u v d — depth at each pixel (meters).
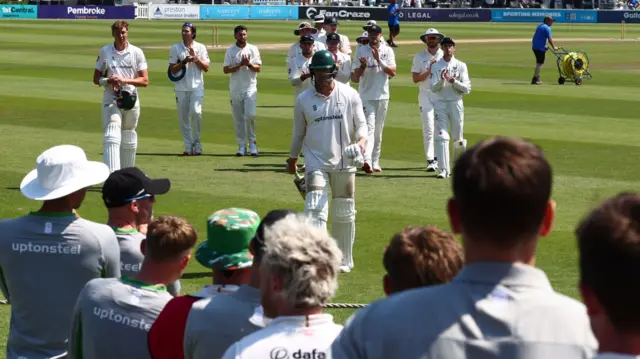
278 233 4.03
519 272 3.25
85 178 6.33
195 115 19.83
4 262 6.21
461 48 53.28
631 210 2.91
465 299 3.23
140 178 6.98
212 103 28.05
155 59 42.94
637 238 2.83
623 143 21.44
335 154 11.38
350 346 3.28
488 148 3.29
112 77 16.05
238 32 19.73
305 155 11.52
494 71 39.91
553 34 68.12
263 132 23.20
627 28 78.88
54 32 60.50
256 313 4.77
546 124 24.55
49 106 26.77
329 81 11.34
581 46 54.97
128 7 81.50
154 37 58.06
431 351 3.18
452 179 3.35
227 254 5.22
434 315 3.22
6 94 29.23
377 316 3.27
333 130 11.34
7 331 9.21
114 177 6.94
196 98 19.83
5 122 23.80
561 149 20.61
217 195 15.80
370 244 12.77
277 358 4.00
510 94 31.39
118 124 16.25
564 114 26.52
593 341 3.17
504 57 47.09
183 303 5.24
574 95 31.22
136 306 5.50
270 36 60.19
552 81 36.00
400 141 22.11
